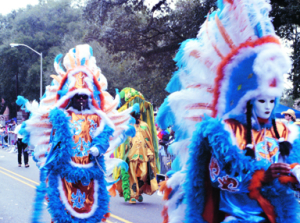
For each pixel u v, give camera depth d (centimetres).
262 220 277
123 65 2734
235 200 289
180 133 331
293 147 292
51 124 516
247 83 286
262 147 285
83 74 517
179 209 327
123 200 772
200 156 288
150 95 2211
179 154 331
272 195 280
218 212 293
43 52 3791
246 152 278
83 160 488
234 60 288
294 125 305
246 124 289
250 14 290
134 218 611
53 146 473
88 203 482
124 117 573
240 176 269
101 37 1844
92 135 500
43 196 470
